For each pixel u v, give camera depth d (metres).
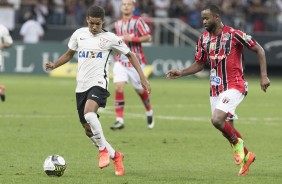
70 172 31.58
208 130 48.69
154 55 100.06
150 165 34.19
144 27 50.31
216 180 30.11
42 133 45.31
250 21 109.19
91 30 31.16
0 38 51.97
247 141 43.56
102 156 30.52
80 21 106.81
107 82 31.38
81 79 31.19
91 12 30.95
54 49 99.06
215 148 40.25
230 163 35.25
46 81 91.31
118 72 48.81
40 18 103.62
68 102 66.31
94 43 31.20
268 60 104.12
